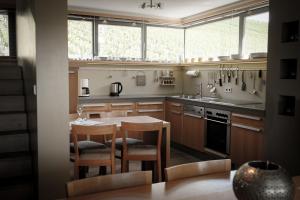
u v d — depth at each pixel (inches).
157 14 233.8
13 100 153.9
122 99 213.2
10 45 242.2
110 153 119.5
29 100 138.3
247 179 42.3
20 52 187.3
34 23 108.2
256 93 185.8
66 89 111.5
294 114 131.3
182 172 66.1
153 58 250.8
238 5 191.5
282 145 136.5
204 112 189.3
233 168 166.9
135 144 134.3
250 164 47.0
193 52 252.2
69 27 220.1
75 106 187.3
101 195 55.8
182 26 255.1
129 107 215.9
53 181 111.8
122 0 191.0
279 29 135.6
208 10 216.4
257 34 188.9
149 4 198.8
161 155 141.3
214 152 180.5
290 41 134.3
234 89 203.5
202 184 61.6
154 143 147.5
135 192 57.2
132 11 224.2
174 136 221.8
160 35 252.8
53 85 109.4
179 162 187.2
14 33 241.1
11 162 125.3
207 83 229.5
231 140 167.6
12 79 166.9
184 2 194.2
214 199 54.0
